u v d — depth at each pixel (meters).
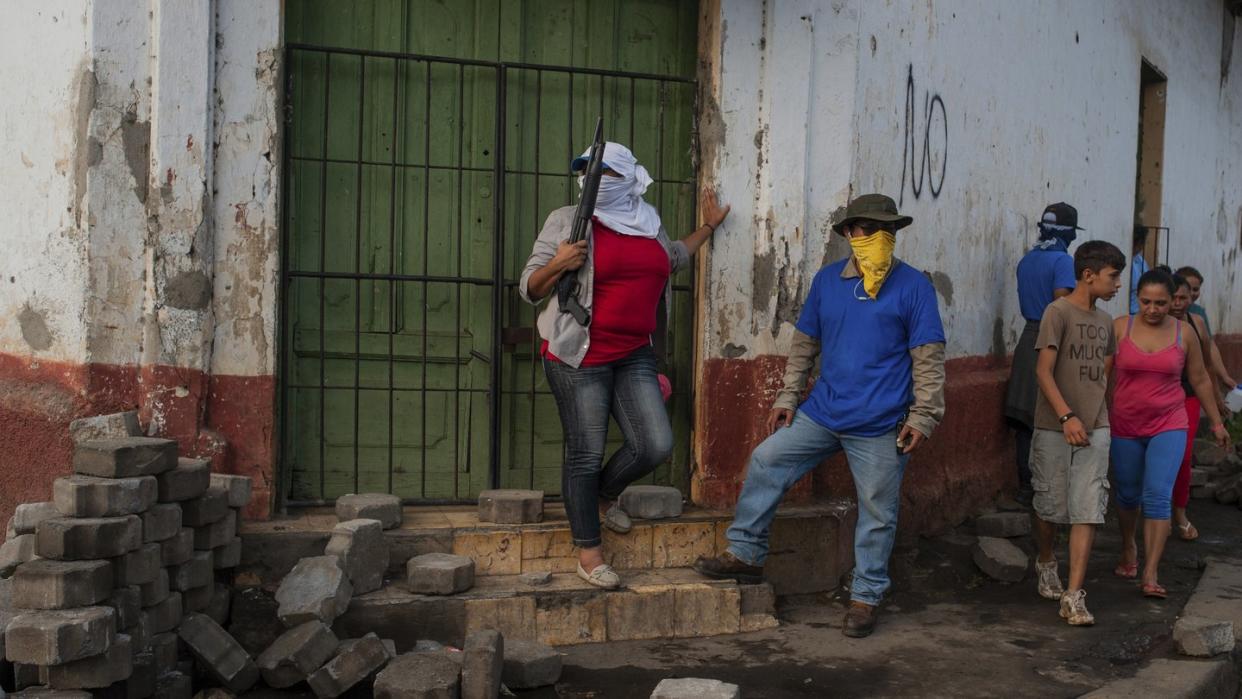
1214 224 13.84
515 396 5.42
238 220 4.71
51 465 4.56
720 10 5.30
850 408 4.80
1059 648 4.86
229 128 4.69
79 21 4.54
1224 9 13.63
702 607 4.89
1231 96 14.28
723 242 5.38
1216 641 4.72
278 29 4.75
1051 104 8.55
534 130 5.38
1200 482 8.53
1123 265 5.21
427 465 5.32
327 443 5.18
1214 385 6.93
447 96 5.25
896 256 6.24
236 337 4.73
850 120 5.57
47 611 3.47
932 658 4.69
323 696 3.97
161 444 3.94
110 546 3.62
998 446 7.50
